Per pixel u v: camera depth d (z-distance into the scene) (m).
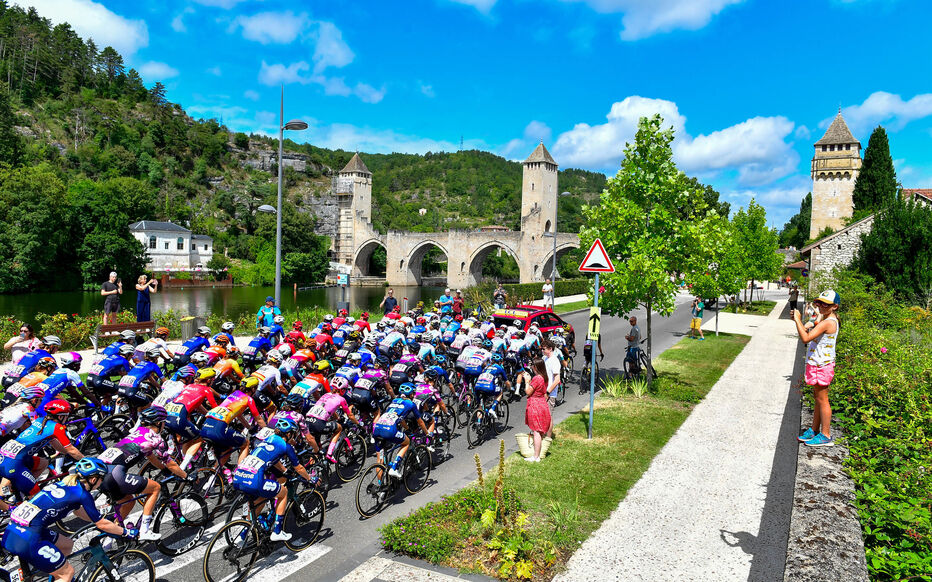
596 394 14.71
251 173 174.38
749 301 47.97
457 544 6.69
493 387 10.74
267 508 6.52
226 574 6.21
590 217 14.91
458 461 9.86
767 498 7.95
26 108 141.00
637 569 6.09
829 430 8.23
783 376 16.59
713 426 11.44
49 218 68.50
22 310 48.81
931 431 8.06
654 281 13.91
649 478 8.67
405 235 115.56
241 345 19.55
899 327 20.22
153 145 154.88
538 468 9.12
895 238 27.28
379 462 7.91
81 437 8.90
